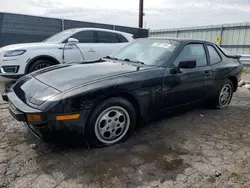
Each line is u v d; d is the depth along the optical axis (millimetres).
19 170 2082
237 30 11773
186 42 3400
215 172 2156
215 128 3260
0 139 2668
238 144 2766
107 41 6520
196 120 3566
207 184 1979
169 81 2973
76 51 5801
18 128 2988
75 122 2256
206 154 2494
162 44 3428
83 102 2258
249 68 9664
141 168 2184
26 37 8086
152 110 2906
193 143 2752
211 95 3826
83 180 1975
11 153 2363
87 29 6195
